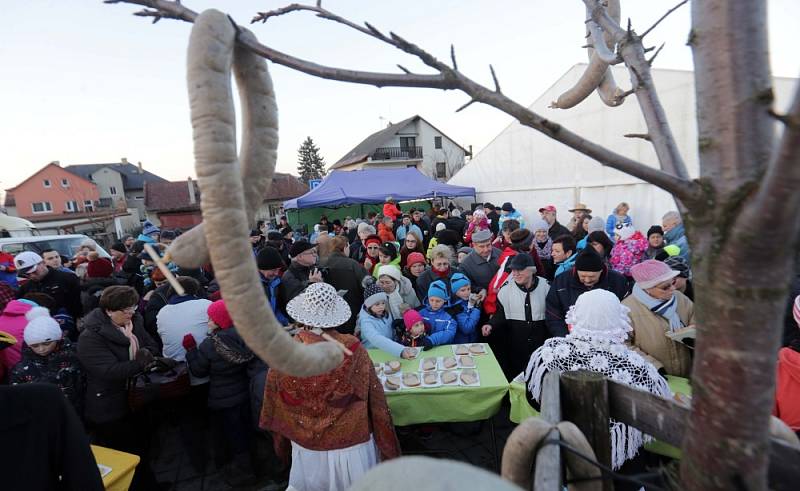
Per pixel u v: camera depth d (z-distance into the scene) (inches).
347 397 79.7
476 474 16.8
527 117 21.3
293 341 24.3
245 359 103.3
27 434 46.4
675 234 175.8
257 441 122.8
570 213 382.3
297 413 80.7
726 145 19.2
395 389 94.5
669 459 59.5
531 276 118.6
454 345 115.8
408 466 17.7
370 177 578.9
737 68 19.2
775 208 16.7
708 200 19.8
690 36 21.7
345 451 79.1
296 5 29.1
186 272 180.7
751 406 19.4
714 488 20.3
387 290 131.6
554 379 41.9
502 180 501.0
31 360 90.3
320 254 179.9
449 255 146.1
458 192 547.8
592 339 65.8
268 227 601.6
